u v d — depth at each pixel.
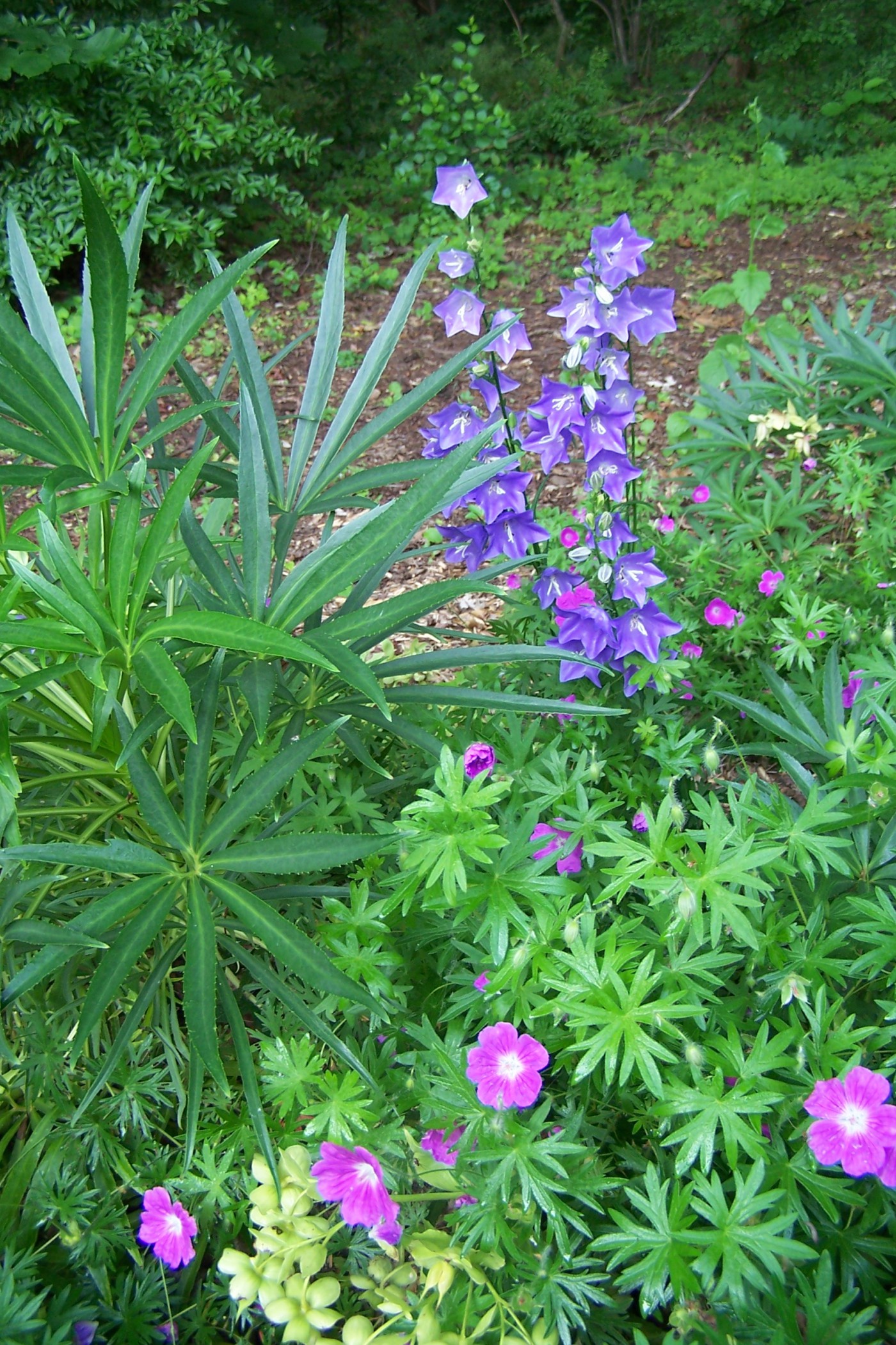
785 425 1.04
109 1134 0.58
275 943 0.51
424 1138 0.54
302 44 2.84
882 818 0.61
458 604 1.19
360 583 0.65
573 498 1.35
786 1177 0.49
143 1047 0.61
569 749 0.73
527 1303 0.49
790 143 3.02
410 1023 0.58
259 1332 0.57
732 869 0.52
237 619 0.49
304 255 2.39
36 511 0.54
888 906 0.52
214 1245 0.57
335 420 0.67
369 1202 0.48
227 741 0.68
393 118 3.01
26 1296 0.49
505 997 0.53
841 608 0.91
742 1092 0.48
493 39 4.04
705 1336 0.45
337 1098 0.52
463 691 0.60
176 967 0.66
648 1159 0.55
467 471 0.64
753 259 2.21
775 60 3.31
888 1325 0.47
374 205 2.60
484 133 2.64
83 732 0.63
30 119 2.02
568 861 0.61
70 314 2.08
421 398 0.66
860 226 2.34
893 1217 0.49
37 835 0.64
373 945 0.55
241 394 0.58
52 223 2.04
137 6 2.32
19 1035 0.61
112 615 0.51
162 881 0.52
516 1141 0.49
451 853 0.52
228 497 0.67
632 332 0.68
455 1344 0.48
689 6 3.36
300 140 2.25
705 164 2.80
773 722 0.69
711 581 0.95
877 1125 0.45
